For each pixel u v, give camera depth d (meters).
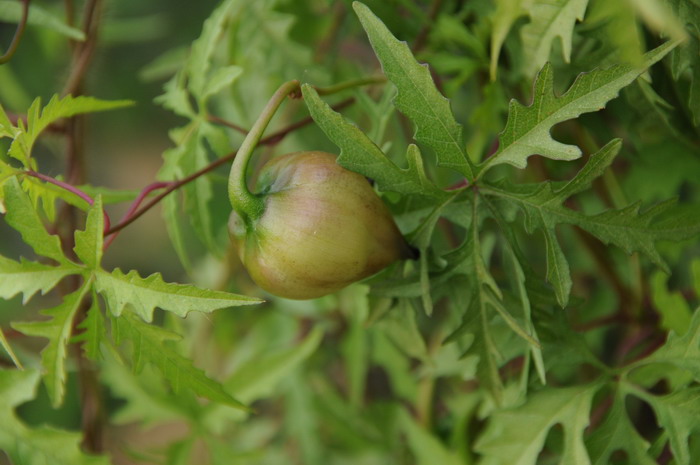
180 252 0.32
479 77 0.33
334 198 0.28
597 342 0.37
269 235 0.28
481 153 0.33
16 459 0.30
